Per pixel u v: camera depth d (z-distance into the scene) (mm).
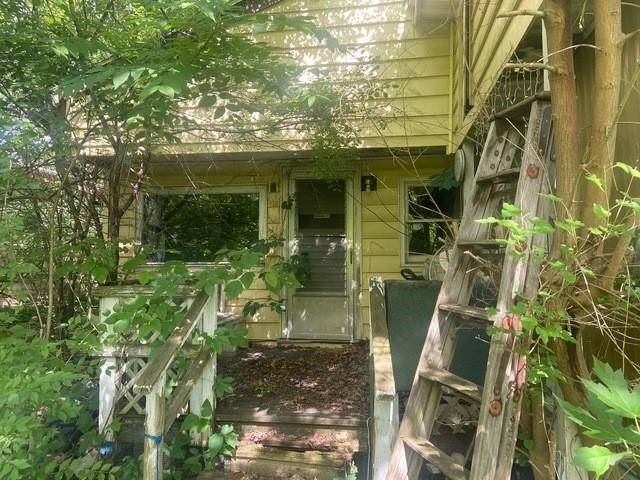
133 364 3576
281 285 3412
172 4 2713
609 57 1559
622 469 1771
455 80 4957
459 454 2666
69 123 3471
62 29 3289
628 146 1887
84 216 4070
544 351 1882
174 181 6367
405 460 2162
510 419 1760
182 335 2961
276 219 6188
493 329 1684
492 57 3547
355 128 5121
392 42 5180
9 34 3051
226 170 6270
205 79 3260
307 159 5762
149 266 5910
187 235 6445
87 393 3777
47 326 3268
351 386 4219
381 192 5957
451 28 5004
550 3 1728
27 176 3270
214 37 2908
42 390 2406
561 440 2010
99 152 4188
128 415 3561
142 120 3223
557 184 1743
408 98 5125
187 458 3230
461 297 2361
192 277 3252
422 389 2262
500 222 1520
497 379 1792
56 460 2893
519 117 2357
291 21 2766
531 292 1790
